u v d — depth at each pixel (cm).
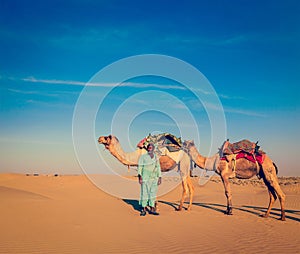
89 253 825
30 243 902
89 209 1533
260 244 958
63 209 1495
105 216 1359
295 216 1497
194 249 891
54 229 1083
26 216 1284
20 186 2930
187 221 1303
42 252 823
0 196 1841
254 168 1442
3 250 832
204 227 1195
